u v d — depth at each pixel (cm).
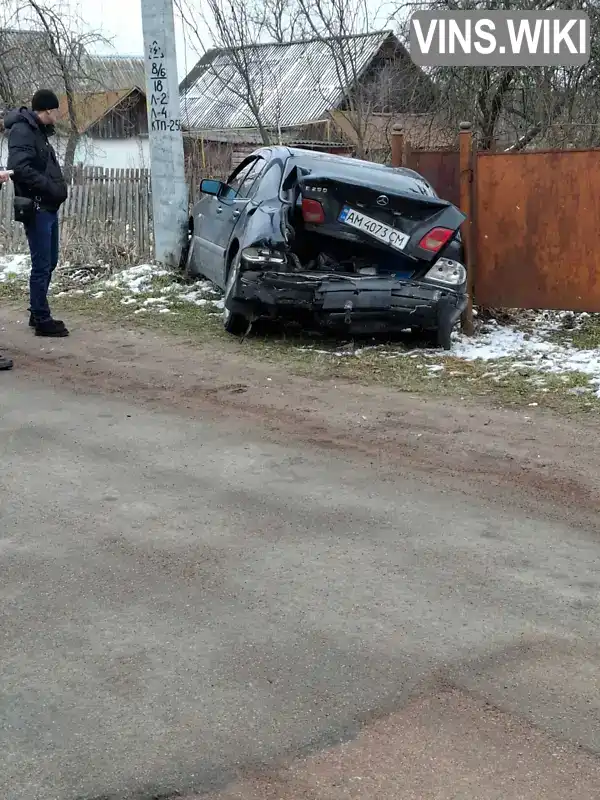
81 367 739
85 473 506
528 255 854
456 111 1454
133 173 1253
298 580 382
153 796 254
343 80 1652
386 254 813
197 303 983
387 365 757
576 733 282
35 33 1995
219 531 430
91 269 1159
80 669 315
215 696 300
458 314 805
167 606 359
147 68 1080
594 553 414
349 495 479
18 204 801
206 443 561
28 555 403
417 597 369
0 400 645
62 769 265
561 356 784
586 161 820
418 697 300
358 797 254
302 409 634
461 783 259
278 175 849
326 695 301
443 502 471
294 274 775
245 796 254
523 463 530
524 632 343
